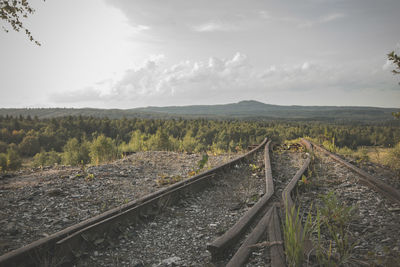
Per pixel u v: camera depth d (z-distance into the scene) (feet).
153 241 9.67
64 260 7.86
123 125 366.02
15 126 368.89
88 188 15.28
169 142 41.19
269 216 9.75
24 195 13.64
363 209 11.50
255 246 7.70
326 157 24.99
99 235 9.18
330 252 7.11
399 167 19.62
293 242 7.06
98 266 8.02
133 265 8.05
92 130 353.72
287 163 24.03
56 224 10.48
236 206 12.85
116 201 13.29
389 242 8.31
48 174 18.78
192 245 9.26
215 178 17.70
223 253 8.04
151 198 12.26
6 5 18.89
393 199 11.84
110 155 29.09
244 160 23.84
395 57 13.46
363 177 15.94
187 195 14.25
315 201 12.76
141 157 26.71
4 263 6.75
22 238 9.20
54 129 331.98
